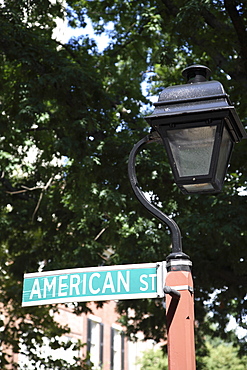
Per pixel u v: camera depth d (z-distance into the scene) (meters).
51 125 16.50
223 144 4.67
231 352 49.59
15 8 15.42
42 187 20.70
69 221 19.88
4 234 20.58
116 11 19.11
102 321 41.41
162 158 15.36
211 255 17.28
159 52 16.45
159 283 4.64
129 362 45.53
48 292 4.95
